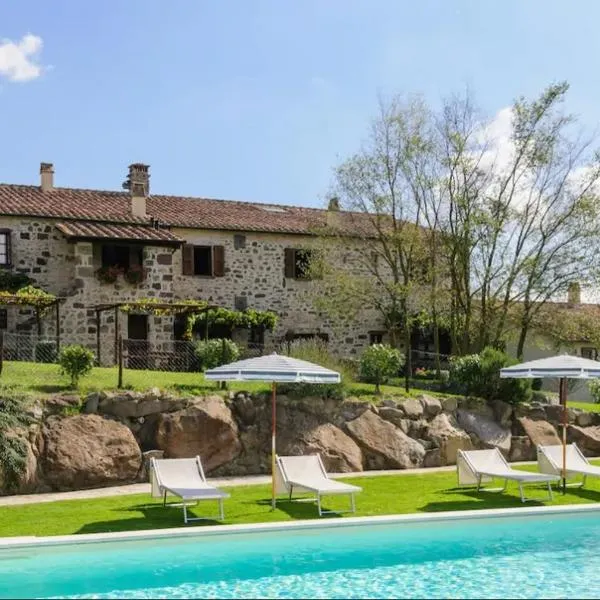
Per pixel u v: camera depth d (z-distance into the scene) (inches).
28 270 933.2
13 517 437.1
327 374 485.4
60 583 336.2
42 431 533.3
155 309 920.9
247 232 1060.5
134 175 1114.7
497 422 717.9
